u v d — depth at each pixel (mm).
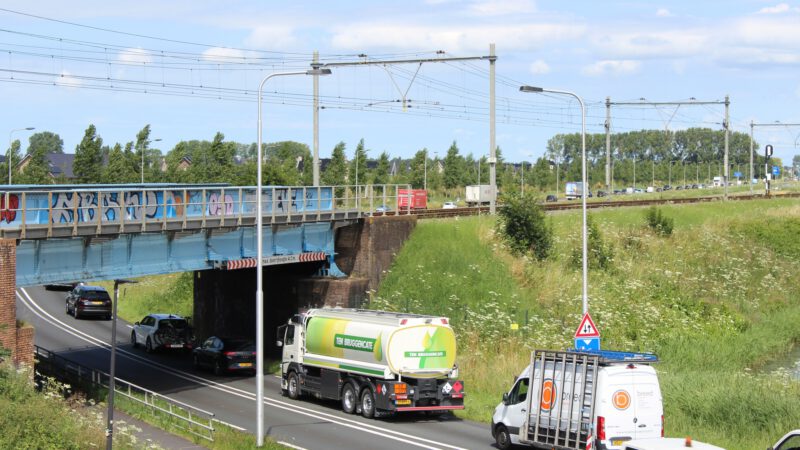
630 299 45562
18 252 27328
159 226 31656
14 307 26125
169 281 60875
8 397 20047
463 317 39531
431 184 123750
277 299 43156
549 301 42875
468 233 47031
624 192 151625
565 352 20641
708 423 24906
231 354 36062
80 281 29484
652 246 55250
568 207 64625
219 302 45344
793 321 48000
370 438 23859
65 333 47625
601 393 19406
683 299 47938
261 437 22391
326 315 29969
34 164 84938
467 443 23203
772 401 25047
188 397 31219
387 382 26562
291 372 31406
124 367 38312
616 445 19328
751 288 53312
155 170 91000
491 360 35094
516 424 21734
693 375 30688
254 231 37562
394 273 43531
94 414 22188
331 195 43031
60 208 28891
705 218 66312
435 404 26938
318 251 41281
